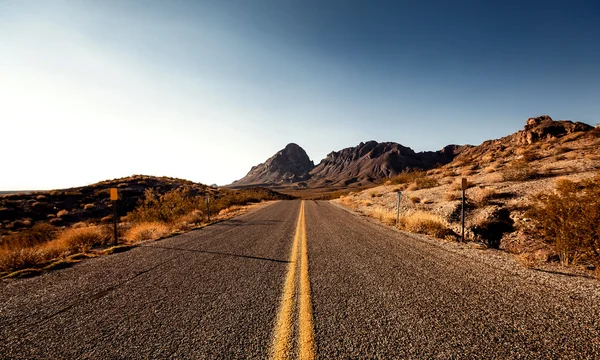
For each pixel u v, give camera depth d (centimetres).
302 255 566
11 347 226
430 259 531
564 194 515
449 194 1324
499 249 659
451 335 240
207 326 259
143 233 870
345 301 319
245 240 763
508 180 1398
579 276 420
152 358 208
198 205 1816
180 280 406
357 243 701
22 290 371
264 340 232
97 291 363
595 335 240
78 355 214
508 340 232
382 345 224
